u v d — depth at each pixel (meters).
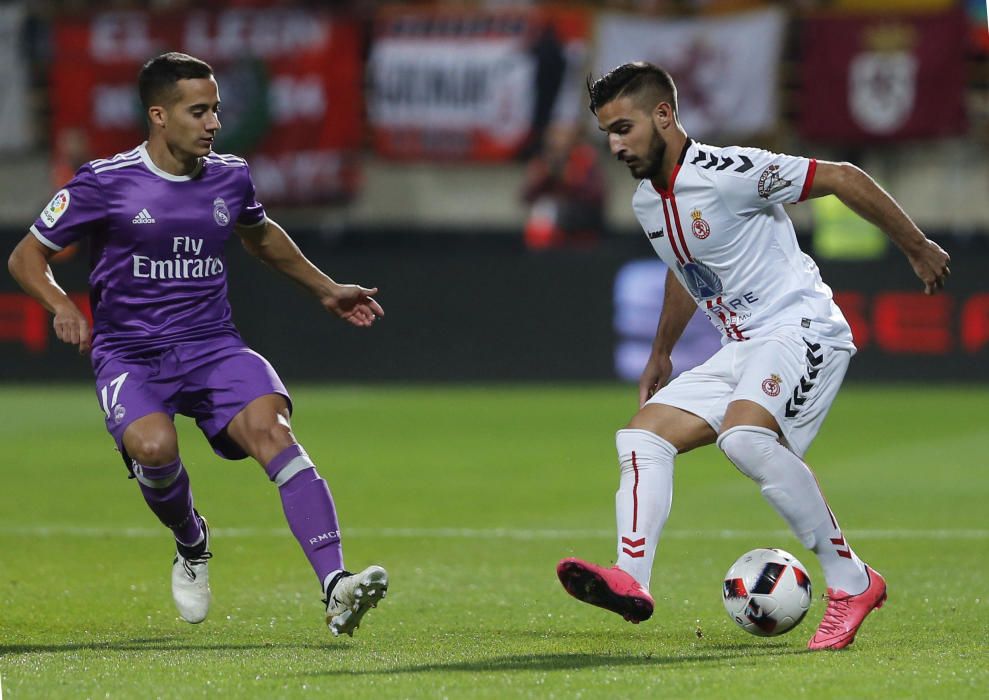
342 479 36.72
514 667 15.78
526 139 66.38
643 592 16.33
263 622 19.69
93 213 17.56
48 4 69.38
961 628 18.88
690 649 17.34
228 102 66.81
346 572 16.30
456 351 59.94
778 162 16.81
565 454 41.41
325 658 16.48
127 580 23.42
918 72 64.50
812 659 16.19
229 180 18.14
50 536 28.33
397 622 19.70
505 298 59.69
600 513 31.52
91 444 43.91
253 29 66.56
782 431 17.09
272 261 19.28
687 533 28.72
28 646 17.69
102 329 18.09
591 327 59.34
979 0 64.69
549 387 59.28
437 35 66.56
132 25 67.06
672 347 19.06
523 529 29.33
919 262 16.88
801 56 66.81
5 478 36.97
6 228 60.84
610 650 17.28
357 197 68.38
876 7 65.88
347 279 60.19
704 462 40.72
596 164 62.94
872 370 58.09
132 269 17.77
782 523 30.03
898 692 14.17
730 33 64.06
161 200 17.66
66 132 67.69
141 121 67.25
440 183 68.38
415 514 31.36
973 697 13.95
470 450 42.22
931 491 34.56
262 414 17.36
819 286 17.77
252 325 60.25
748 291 17.39
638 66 16.98
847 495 33.97
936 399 54.22
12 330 61.06
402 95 67.06
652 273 58.75
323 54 66.19
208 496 34.03
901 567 24.62
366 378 60.16
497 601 21.45
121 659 16.42
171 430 17.39
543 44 65.75
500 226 66.50
